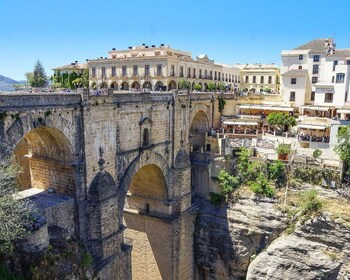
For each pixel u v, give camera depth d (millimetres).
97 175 33312
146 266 47812
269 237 47656
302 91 77688
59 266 27047
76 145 31078
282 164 49156
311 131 62906
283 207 47344
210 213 51469
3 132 24766
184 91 47062
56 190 33156
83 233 32594
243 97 74375
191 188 53625
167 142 44469
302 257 44656
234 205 50188
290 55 86000
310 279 44250
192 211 49625
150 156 41156
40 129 29750
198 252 52312
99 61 95000
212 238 51094
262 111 73000
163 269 46562
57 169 32500
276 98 78812
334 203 45312
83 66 113250
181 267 48531
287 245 45250
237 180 50938
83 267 29797
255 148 53375
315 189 47000
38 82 110125
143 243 47594
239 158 52000
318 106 71125
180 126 46469
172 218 45062
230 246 50062
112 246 33969
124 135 36812
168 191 45594
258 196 48938
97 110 32562
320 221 44125
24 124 26078
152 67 87375
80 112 30906
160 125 42812
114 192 34125
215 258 51344
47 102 27797
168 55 89688
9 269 24281
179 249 47500
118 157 36031
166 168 44750
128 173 37406
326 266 43312
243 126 64250
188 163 48062
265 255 46562
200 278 53469
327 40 85688
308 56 81812
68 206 31375
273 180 49594
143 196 47031
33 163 34031
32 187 34812
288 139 60906
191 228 50625
